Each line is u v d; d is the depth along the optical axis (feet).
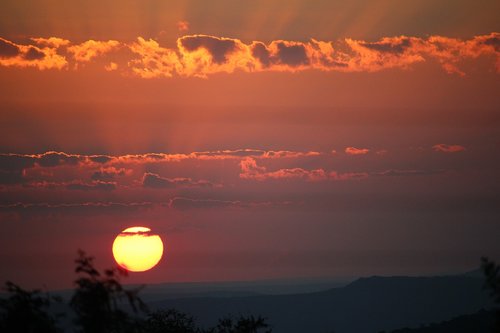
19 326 189.47
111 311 184.03
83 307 182.80
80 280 182.91
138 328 187.32
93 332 181.37
